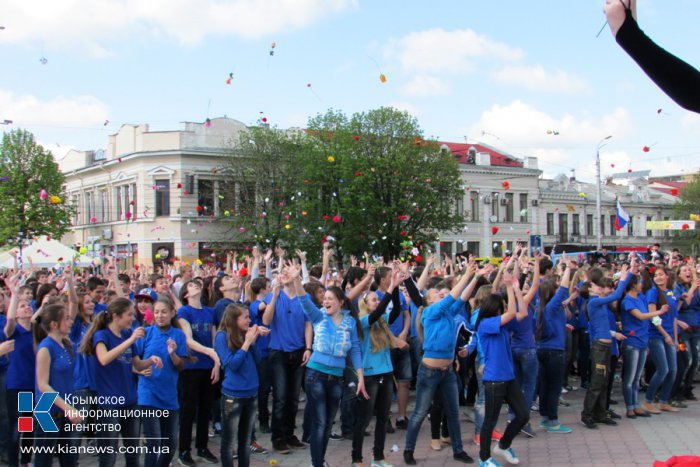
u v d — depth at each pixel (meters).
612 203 56.19
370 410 6.70
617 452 7.12
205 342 7.60
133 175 38.31
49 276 10.09
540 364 8.20
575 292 10.76
